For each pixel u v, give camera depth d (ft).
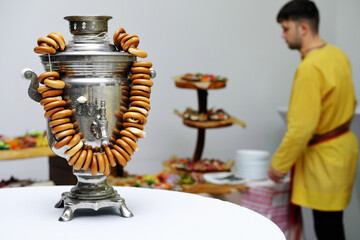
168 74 12.77
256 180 9.92
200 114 10.64
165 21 12.62
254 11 14.06
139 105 3.98
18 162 11.07
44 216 3.92
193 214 4.00
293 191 9.43
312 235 11.59
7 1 10.73
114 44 4.14
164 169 10.78
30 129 11.25
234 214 4.02
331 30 16.10
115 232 3.49
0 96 10.85
